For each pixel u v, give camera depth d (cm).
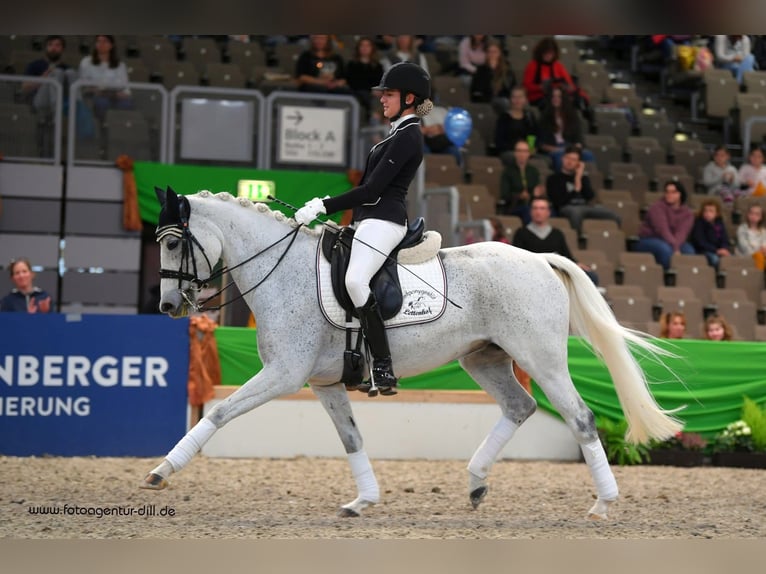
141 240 1662
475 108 2070
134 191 1614
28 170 1608
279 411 1268
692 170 2144
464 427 1298
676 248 1791
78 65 1945
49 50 1855
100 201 1623
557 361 856
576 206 1797
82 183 1617
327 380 857
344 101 1697
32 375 1211
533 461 1301
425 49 2281
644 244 1783
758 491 1085
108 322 1230
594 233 1747
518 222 1706
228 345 1259
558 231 1504
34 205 1608
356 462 878
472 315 853
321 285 832
